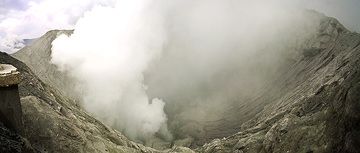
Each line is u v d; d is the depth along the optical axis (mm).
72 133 22266
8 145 11055
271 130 34000
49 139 19953
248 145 36688
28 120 20031
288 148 29031
